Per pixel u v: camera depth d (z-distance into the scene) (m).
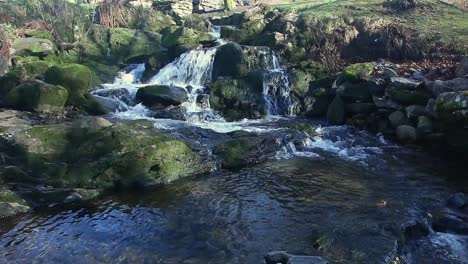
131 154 8.95
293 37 18.05
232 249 6.15
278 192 8.30
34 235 6.70
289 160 10.29
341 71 14.83
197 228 6.85
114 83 17.61
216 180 9.01
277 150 10.63
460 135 10.59
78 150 9.25
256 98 14.63
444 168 9.66
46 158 9.15
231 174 9.37
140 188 8.62
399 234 6.38
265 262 5.66
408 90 12.14
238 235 6.56
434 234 6.67
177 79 17.61
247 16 21.78
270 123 13.37
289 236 6.46
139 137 9.55
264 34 19.17
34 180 8.44
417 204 7.65
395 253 5.85
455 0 18.52
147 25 22.78
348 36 17.03
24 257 6.05
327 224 6.80
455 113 10.30
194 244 6.34
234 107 14.49
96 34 19.98
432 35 15.38
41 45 17.56
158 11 24.81
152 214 7.40
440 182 8.81
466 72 12.12
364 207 7.47
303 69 15.77
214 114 13.99
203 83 16.95
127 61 19.34
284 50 17.47
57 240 6.53
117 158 8.91
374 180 8.95
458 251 6.16
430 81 12.01
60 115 12.89
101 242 6.46
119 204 7.86
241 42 20.17
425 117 11.47
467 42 14.57
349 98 13.32
